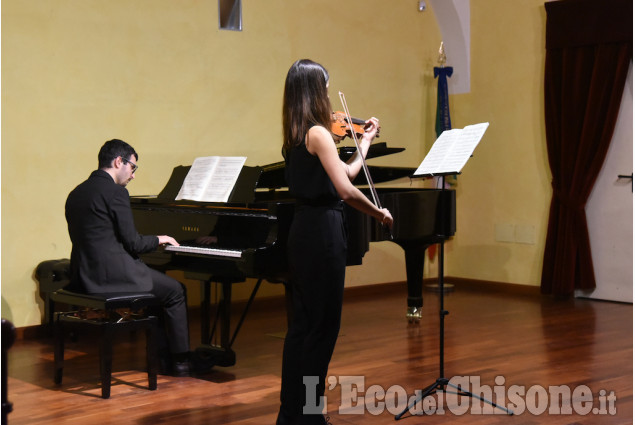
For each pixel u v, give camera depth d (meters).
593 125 6.46
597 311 6.14
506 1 7.22
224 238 4.20
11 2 5.37
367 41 7.21
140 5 5.91
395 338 5.19
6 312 5.39
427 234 5.23
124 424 3.41
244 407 3.65
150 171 6.01
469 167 7.64
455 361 4.51
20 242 5.45
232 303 6.41
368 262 7.32
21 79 5.42
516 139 7.22
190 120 6.19
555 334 5.25
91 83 5.71
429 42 7.65
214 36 6.28
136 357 4.72
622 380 4.04
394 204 4.97
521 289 7.18
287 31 6.69
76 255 4.07
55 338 4.09
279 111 6.68
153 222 4.62
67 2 5.59
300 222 2.89
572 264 6.66
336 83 7.03
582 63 6.52
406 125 7.54
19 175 5.44
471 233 7.66
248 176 4.29
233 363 4.29
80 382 4.14
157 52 6.00
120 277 4.00
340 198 2.92
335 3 6.98
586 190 6.57
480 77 7.48
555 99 6.73
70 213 4.07
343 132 3.16
